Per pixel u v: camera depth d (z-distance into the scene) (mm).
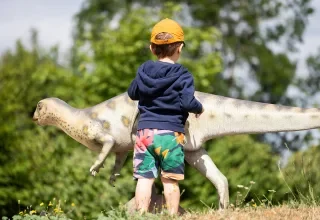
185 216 6109
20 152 14820
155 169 6453
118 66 15992
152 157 6453
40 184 14477
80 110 7547
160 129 6406
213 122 7137
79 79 16734
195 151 7137
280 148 30922
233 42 32281
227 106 7160
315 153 12328
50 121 7668
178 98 6426
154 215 6000
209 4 32469
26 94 16328
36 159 14750
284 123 7062
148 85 6469
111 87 16047
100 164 7262
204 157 7125
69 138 15305
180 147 6445
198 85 16734
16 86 16109
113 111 7348
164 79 6410
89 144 7445
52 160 14672
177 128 6434
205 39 18250
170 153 6383
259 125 7098
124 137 7312
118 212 6172
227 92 30953
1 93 15805
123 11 31859
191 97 6367
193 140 7102
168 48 6594
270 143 30938
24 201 14477
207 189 15211
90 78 16359
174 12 18453
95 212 14070
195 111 6449
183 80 6418
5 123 15070
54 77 16969
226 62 33125
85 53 16844
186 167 15305
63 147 14945
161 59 6637
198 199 15180
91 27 32906
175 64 6504
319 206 6887
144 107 6539
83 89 16516
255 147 15430
